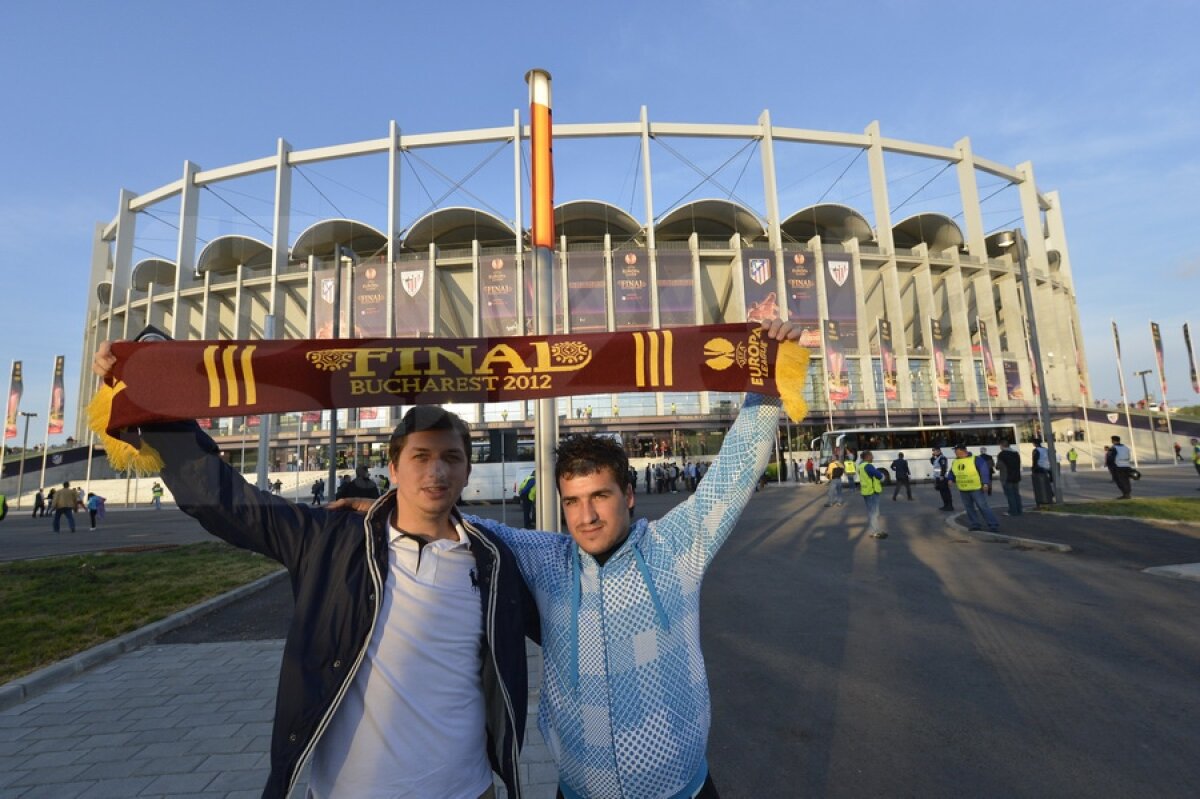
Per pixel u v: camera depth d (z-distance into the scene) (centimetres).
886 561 1009
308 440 3531
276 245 3853
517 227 4284
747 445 210
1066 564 905
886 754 369
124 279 4472
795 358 222
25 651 601
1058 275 5681
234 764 387
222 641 684
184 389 217
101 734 433
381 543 190
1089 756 355
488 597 192
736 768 361
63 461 4484
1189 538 1062
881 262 4653
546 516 539
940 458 1820
